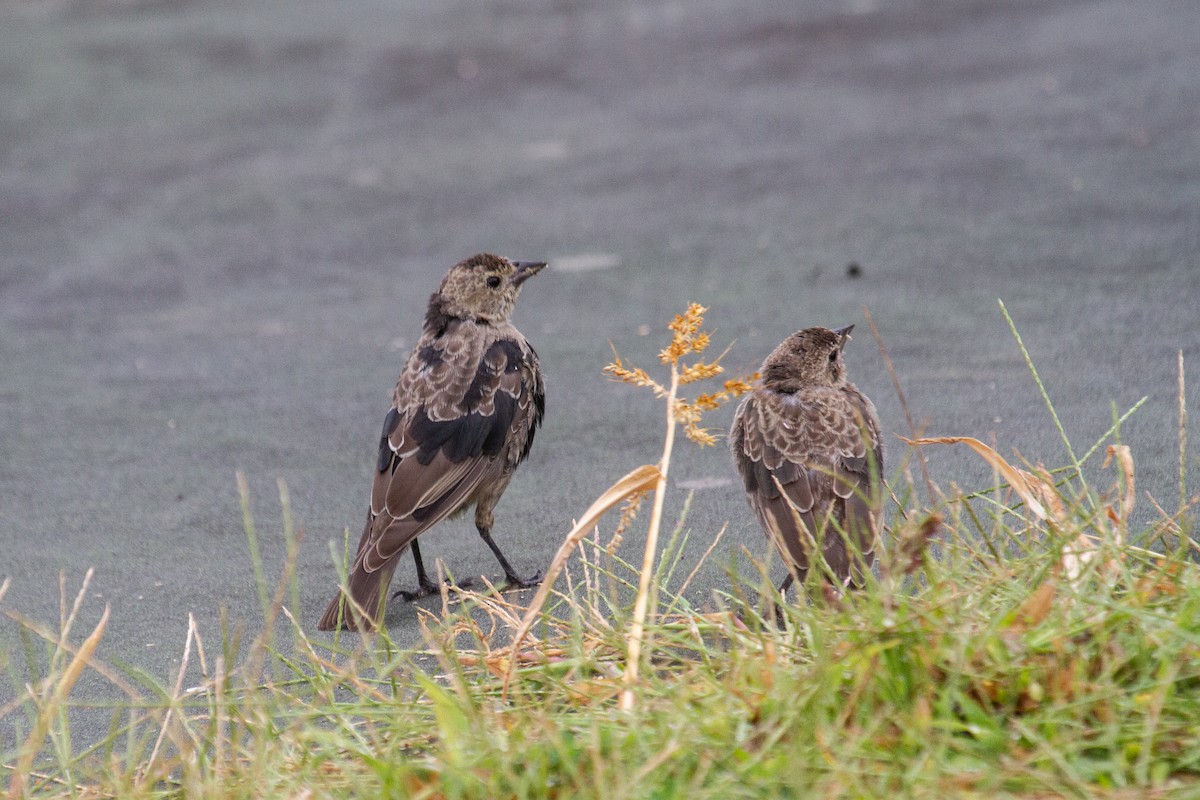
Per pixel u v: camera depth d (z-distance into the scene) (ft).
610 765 20.77
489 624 30.48
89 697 27.96
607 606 29.73
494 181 71.61
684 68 92.53
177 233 67.41
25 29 126.31
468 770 21.22
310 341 52.08
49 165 81.30
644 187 68.08
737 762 20.76
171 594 32.81
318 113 89.81
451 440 33.14
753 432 31.19
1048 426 37.58
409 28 115.03
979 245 54.80
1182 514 28.07
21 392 48.78
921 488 34.37
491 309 35.68
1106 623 22.45
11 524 37.76
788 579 30.22
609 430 41.42
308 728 23.03
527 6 120.88
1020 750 20.74
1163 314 45.60
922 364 43.60
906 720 20.89
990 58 85.71
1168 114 69.56
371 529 32.19
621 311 51.93
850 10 104.83
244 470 40.73
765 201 63.72
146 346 53.01
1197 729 20.56
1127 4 96.99
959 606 23.24
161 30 121.80
